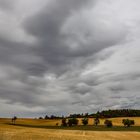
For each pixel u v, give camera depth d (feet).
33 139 146.61
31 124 543.80
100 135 225.35
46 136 159.74
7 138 142.10
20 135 155.02
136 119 598.34
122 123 522.88
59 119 634.02
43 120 621.72
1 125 284.61
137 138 226.38
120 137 224.33
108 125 466.29
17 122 574.97
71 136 172.96
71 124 486.79
